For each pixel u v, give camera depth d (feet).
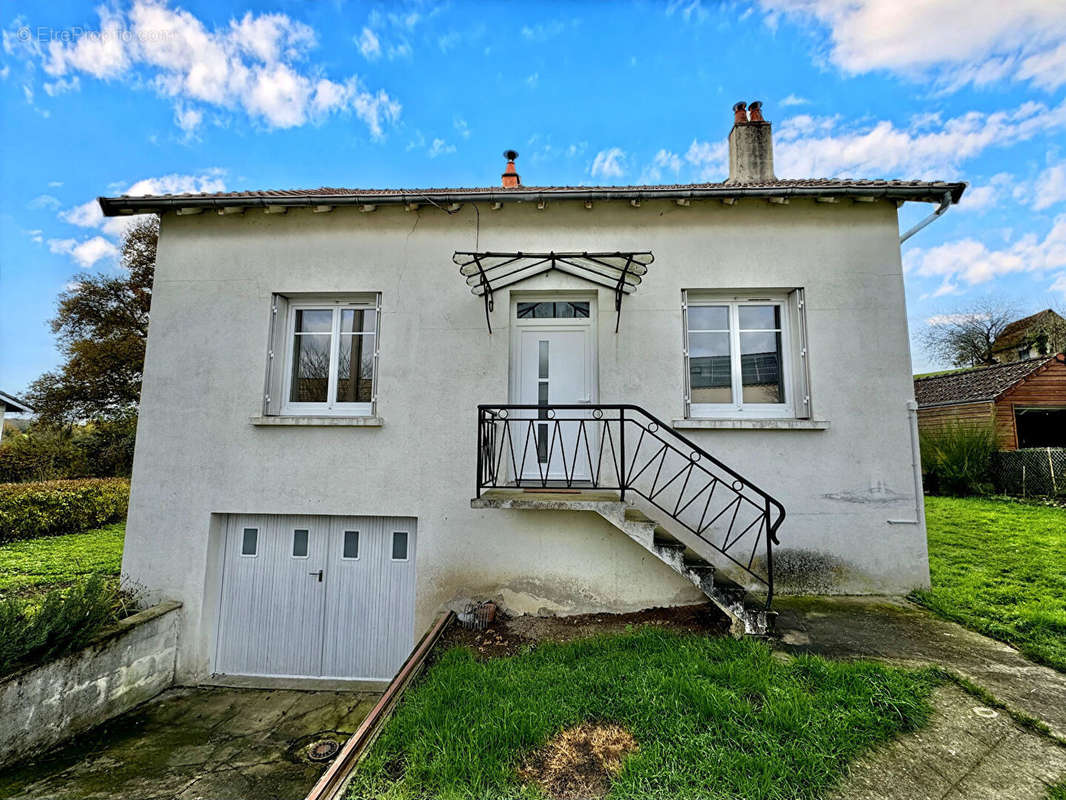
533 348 18.39
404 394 17.67
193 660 16.98
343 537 17.81
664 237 17.81
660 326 17.53
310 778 11.60
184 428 17.88
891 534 16.14
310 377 18.83
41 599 18.01
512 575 16.62
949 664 11.04
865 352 16.94
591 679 10.51
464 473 17.17
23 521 32.76
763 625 12.44
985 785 7.25
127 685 14.92
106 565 25.64
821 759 7.63
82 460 56.70
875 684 9.65
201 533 17.43
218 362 18.16
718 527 16.53
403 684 11.17
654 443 16.98
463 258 18.03
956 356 92.73
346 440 17.58
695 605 15.99
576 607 16.34
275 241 18.65
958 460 38.37
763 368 17.89
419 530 17.02
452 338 17.87
